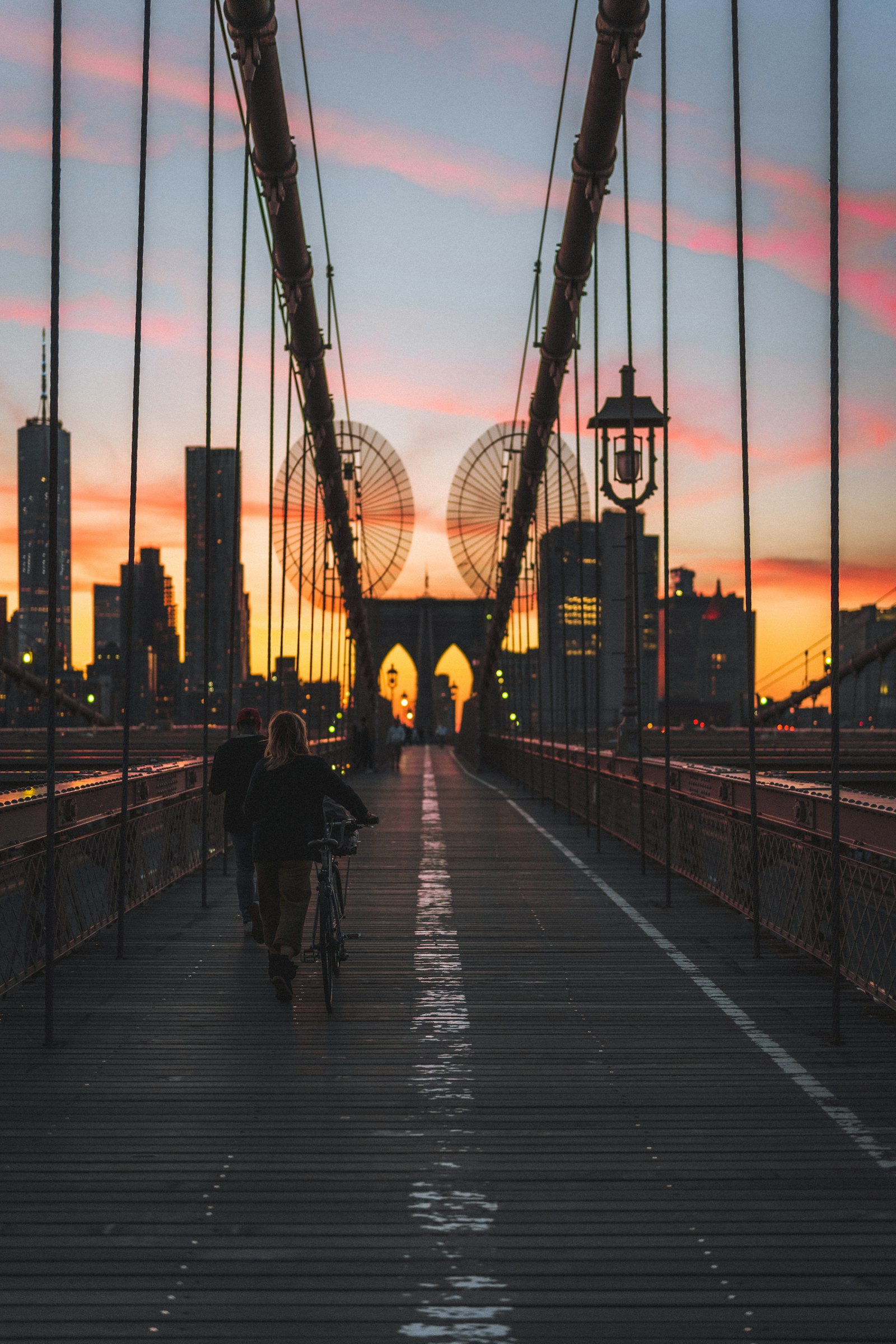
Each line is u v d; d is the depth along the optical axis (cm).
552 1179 431
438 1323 330
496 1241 379
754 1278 355
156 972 790
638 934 940
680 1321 331
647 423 1842
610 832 1756
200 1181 428
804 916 827
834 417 622
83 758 3816
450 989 745
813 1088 539
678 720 10938
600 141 1333
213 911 1046
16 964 725
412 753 6900
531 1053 598
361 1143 468
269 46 1150
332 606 3372
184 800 1269
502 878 1292
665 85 984
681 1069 570
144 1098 524
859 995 724
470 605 9500
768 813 920
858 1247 375
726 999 716
